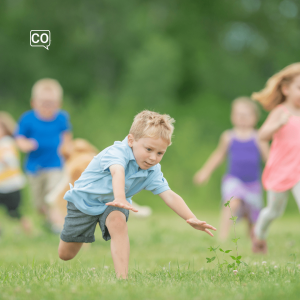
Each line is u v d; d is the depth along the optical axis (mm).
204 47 97938
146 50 87875
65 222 12961
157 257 17922
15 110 73250
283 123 17109
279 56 98000
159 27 96688
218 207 61812
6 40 88250
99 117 66375
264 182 18203
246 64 97875
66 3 91375
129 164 12016
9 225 36656
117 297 8789
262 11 99938
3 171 27266
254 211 26281
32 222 34500
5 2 91750
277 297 8750
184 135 67812
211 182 63250
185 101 95312
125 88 87750
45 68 89875
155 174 12641
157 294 9133
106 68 94625
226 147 27750
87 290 9516
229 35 101438
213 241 24359
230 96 95250
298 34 99438
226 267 12672
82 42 89938
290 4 100062
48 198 21156
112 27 92750
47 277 11273
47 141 28375
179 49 94625
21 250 20547
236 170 26703
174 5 100375
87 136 64188
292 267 13289
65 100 68062
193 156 65125
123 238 11766
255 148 26953
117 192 11234
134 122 12070
